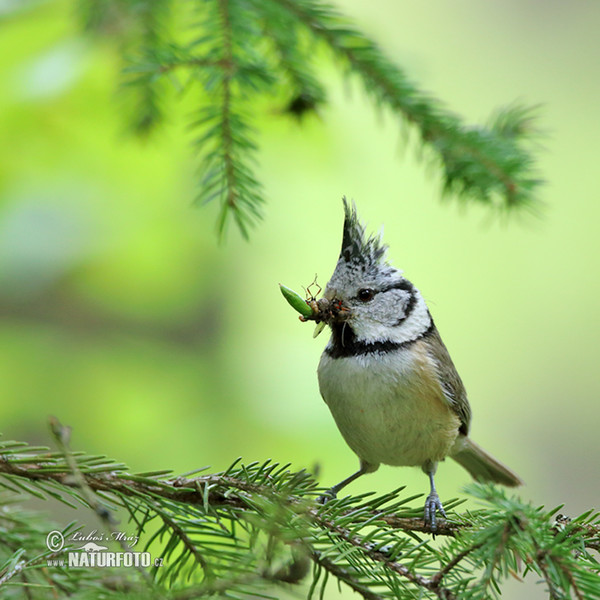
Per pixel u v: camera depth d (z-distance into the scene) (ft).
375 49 22.49
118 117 27.86
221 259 31.89
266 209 32.07
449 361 24.77
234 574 14.21
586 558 14.35
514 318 49.98
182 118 28.99
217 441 27.53
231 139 20.39
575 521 14.40
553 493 49.37
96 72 27.89
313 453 26.55
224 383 29.07
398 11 49.19
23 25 27.37
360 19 25.91
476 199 22.67
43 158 29.63
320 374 24.40
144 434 28.32
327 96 23.50
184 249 30.60
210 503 15.47
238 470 15.89
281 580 14.76
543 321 50.85
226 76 20.43
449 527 17.04
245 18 21.09
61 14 27.35
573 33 50.78
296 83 23.00
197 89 27.96
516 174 22.12
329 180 31.42
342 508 15.84
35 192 29.01
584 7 50.88
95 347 29.68
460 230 48.16
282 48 22.61
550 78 50.80
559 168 51.62
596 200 51.08
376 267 24.27
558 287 50.88
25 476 14.80
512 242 49.80
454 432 24.45
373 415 23.40
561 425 50.49
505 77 50.31
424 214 45.24
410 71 25.63
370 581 14.99
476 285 49.67
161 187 30.37
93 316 30.19
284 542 14.66
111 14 25.54
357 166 31.22
